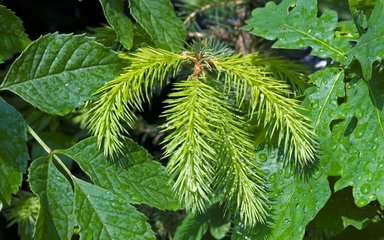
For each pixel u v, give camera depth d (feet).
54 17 2.64
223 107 1.43
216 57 1.52
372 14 1.40
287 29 1.54
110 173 1.47
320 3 2.15
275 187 1.47
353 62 1.49
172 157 1.35
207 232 1.95
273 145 1.51
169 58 1.49
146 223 1.44
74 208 1.41
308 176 1.45
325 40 1.51
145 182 1.49
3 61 1.52
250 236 1.46
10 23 1.53
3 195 1.39
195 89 1.39
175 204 1.48
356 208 1.56
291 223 1.43
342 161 1.42
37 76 1.46
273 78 1.59
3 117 1.44
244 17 2.29
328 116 1.46
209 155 1.33
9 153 1.42
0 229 2.47
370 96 1.43
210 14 2.31
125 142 1.49
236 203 1.46
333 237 1.65
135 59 1.48
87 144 1.48
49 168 1.45
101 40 1.77
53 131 2.15
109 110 1.43
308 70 1.65
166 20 1.59
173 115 1.37
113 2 1.55
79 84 1.46
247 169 1.40
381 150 1.38
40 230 1.38
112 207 1.43
